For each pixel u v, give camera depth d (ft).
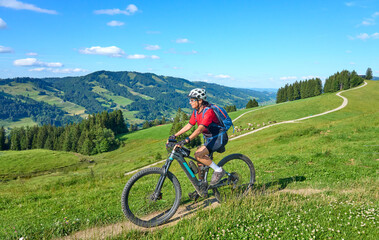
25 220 16.65
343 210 13.07
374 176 24.31
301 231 10.98
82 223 13.84
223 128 13.39
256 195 15.48
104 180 49.42
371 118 91.66
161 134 386.32
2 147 463.83
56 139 453.99
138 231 11.78
